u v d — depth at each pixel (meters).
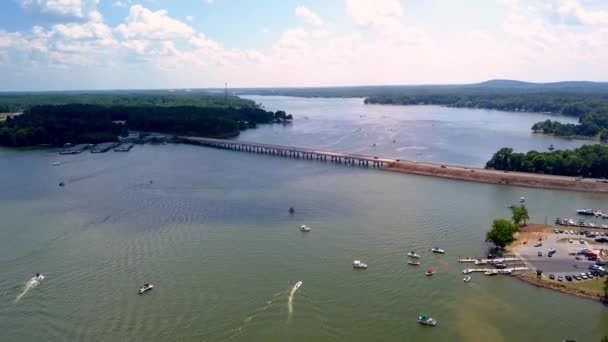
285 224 171.38
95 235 159.75
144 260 139.75
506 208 192.62
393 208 192.12
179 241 154.38
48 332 105.06
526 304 115.62
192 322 108.31
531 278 127.38
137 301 117.00
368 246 150.38
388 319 109.56
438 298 118.62
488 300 117.50
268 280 127.38
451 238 157.00
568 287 122.00
